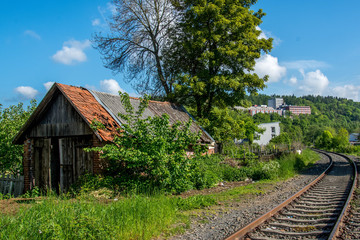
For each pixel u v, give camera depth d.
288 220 6.79
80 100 12.68
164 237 5.86
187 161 11.53
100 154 11.57
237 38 23.22
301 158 26.22
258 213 7.36
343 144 56.25
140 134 10.88
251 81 22.86
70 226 5.25
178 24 25.72
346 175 16.34
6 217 5.98
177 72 25.70
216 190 12.38
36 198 9.96
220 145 24.73
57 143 13.68
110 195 10.09
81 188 10.77
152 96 27.64
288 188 12.02
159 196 9.46
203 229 6.43
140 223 6.20
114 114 13.47
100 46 25.73
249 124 51.81
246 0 24.11
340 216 6.66
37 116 12.88
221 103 24.66
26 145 13.18
